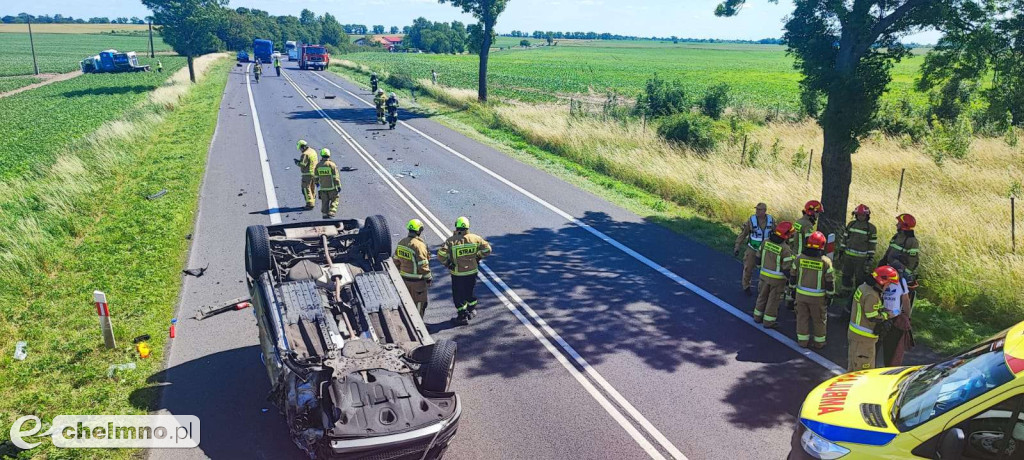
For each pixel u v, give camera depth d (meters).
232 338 9.39
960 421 5.22
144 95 42.28
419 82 47.66
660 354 9.21
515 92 53.81
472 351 9.24
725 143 24.94
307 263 8.76
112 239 13.26
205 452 6.84
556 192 18.66
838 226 13.84
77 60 97.06
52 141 26.17
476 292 11.38
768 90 66.00
